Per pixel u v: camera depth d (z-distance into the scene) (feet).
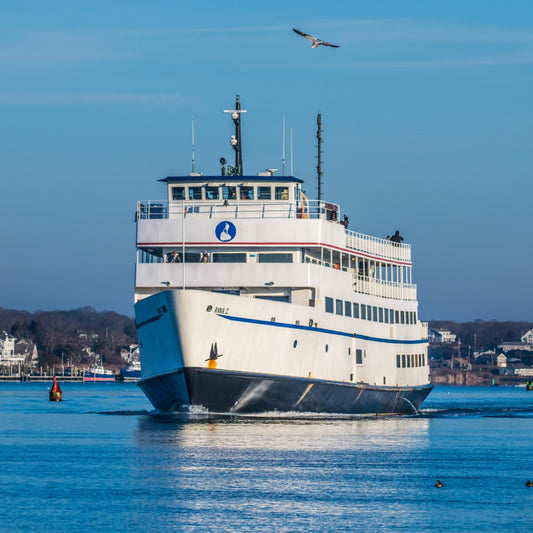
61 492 453.99
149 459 543.80
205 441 610.65
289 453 572.92
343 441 639.76
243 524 398.62
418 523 405.18
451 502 445.37
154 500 437.99
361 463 550.36
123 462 534.78
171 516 409.28
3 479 485.56
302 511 422.82
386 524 402.72
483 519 413.18
